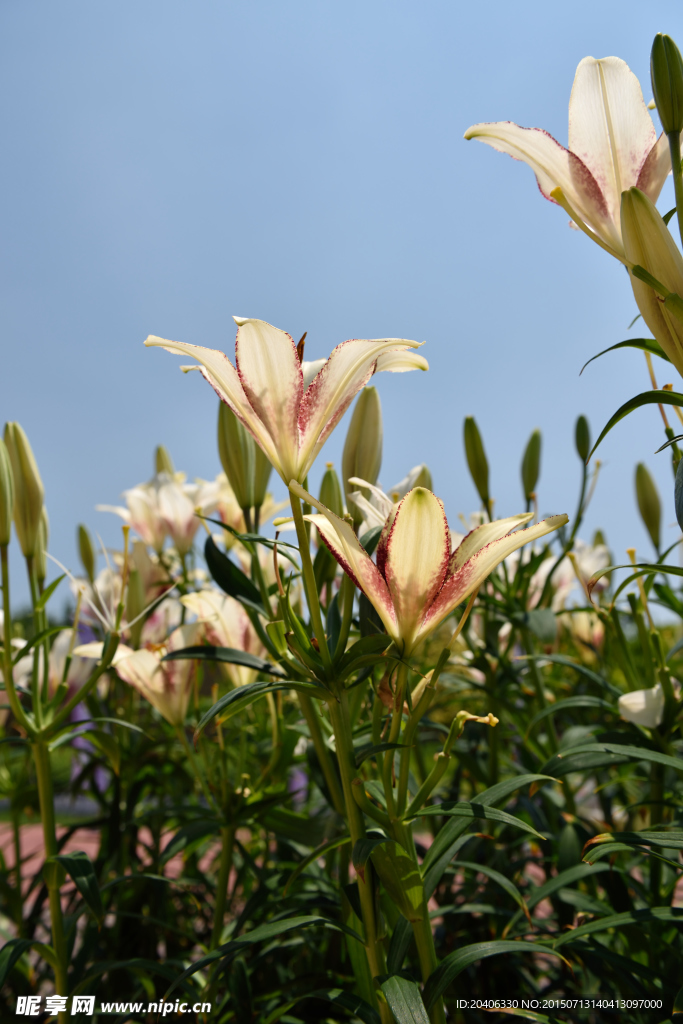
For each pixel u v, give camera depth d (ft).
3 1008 3.64
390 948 2.35
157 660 3.13
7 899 3.62
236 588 2.71
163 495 4.23
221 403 2.82
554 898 3.05
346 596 2.44
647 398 2.27
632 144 2.32
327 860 3.55
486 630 3.57
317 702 2.91
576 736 3.15
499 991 3.62
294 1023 2.99
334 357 2.36
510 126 2.34
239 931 2.93
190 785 4.00
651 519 3.31
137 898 3.82
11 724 3.88
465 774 4.16
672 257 2.15
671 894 2.95
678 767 2.48
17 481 3.04
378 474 2.80
